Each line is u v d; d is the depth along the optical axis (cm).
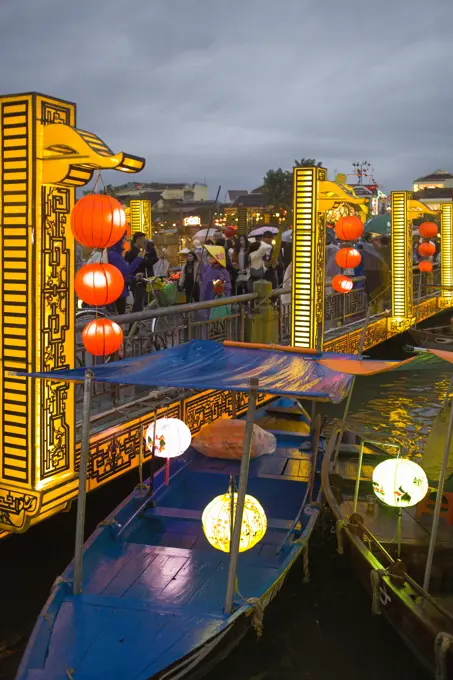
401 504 581
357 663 537
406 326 1694
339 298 1559
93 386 747
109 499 790
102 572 542
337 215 1141
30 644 431
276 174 4156
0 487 602
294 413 983
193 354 585
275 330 1136
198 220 3438
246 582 530
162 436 662
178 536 629
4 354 586
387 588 530
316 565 683
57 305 592
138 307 1191
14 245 570
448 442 517
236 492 514
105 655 420
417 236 2738
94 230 526
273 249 1326
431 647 473
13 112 554
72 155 545
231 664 527
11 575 631
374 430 1166
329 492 694
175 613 465
